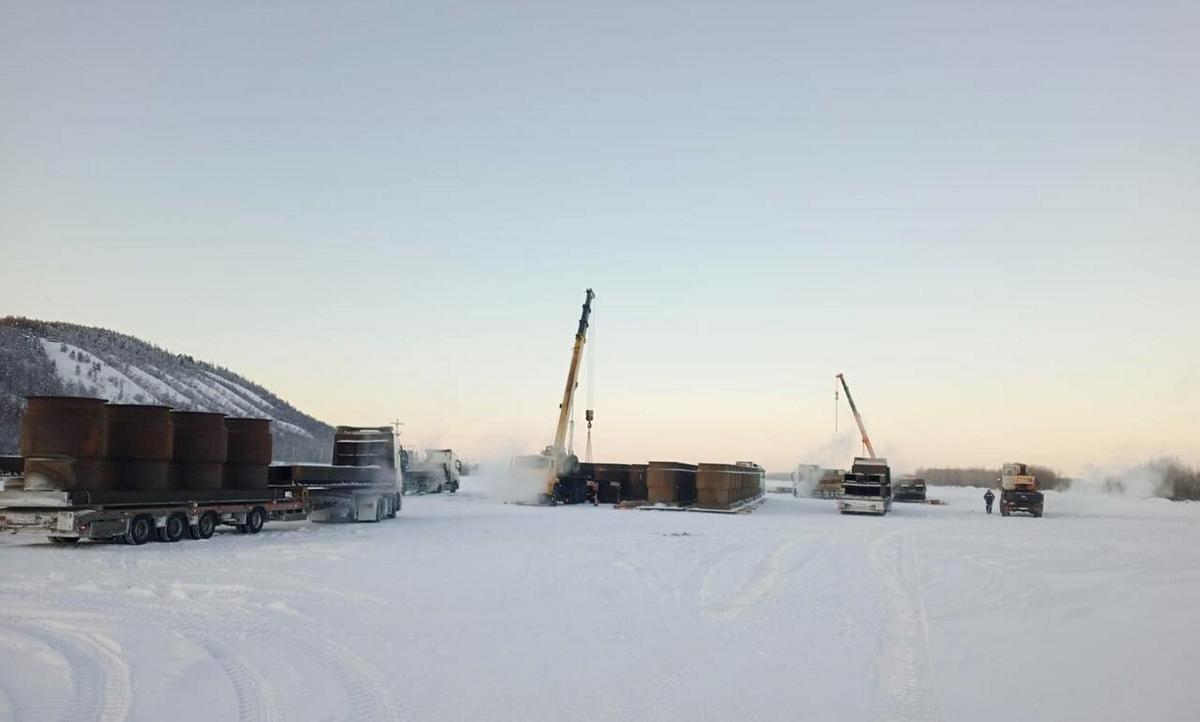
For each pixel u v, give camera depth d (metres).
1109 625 17.05
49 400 25.39
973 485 166.50
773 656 13.91
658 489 59.88
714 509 58.53
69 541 27.23
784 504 74.12
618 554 27.72
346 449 43.06
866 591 21.27
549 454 63.06
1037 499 60.88
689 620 16.98
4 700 10.45
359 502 39.50
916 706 11.21
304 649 13.54
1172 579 24.31
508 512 50.03
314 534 32.66
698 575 23.42
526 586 20.77
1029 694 11.87
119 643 13.64
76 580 19.70
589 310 65.56
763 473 92.25
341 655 13.22
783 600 19.69
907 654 14.24
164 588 18.89
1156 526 49.16
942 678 12.66
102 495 25.05
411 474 75.38
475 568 23.58
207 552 25.44
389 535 32.84
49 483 25.25
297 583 20.11
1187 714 11.05
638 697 11.33
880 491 59.00
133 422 27.08
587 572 23.41
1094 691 12.06
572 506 60.09
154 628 14.84
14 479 26.16
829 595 20.53
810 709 10.97
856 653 14.27
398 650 13.68
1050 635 15.98
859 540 35.66
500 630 15.52
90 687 11.09
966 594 21.03
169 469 28.22
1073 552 32.12
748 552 29.44
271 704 10.54
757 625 16.59
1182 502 93.62
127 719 9.81
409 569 23.03
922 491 82.44
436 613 17.00
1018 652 14.48
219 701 10.61
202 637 14.21
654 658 13.58
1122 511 71.25
